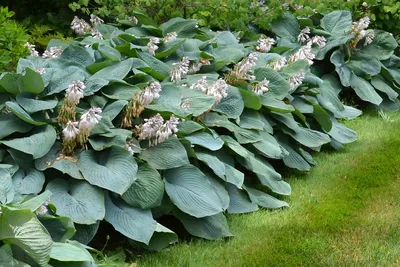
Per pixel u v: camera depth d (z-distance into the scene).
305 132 6.45
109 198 4.56
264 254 4.56
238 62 6.64
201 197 4.81
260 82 6.05
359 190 5.80
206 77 6.04
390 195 5.70
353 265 4.41
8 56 5.74
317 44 8.03
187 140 5.00
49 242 3.24
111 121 5.01
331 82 8.06
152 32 7.10
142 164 4.68
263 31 8.30
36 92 4.88
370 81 8.17
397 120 7.87
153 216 4.78
